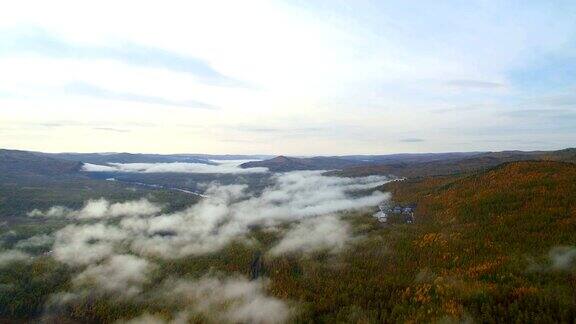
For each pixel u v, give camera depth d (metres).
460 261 177.88
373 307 163.00
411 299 156.00
